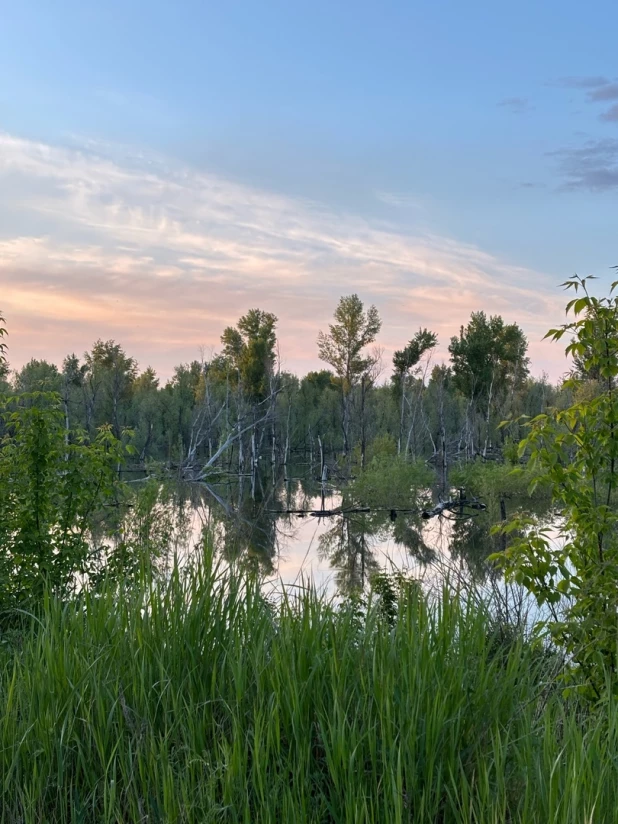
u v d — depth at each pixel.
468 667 3.45
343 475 45.16
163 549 8.72
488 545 18.05
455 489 39.84
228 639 3.96
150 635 3.85
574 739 2.90
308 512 29.23
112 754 3.12
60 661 3.64
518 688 3.46
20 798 3.18
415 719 3.02
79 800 3.17
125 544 9.29
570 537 5.61
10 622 7.44
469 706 3.23
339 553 18.25
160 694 3.47
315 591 4.27
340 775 2.94
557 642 4.91
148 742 3.29
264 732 3.15
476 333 57.97
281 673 3.42
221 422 56.88
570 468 5.52
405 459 35.81
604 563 4.93
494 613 4.87
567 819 2.47
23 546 8.79
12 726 3.38
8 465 9.45
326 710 3.28
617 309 5.46
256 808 2.93
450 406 64.19
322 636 3.77
